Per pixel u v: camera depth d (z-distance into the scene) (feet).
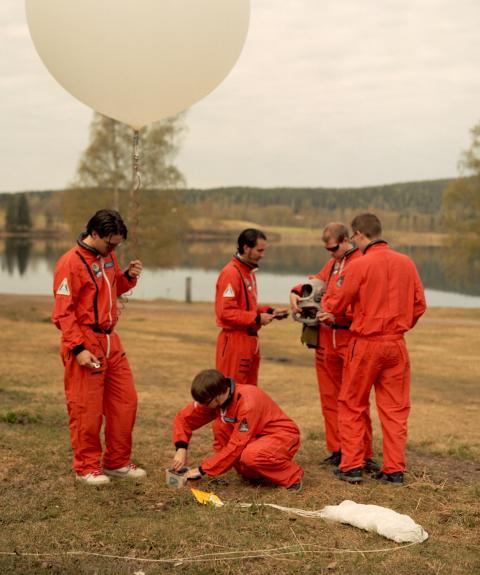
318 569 10.92
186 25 14.73
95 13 14.39
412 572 10.86
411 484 15.67
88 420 14.85
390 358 15.39
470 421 26.61
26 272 184.44
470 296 144.46
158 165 122.31
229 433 15.94
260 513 13.43
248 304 17.53
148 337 60.39
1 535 12.08
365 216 15.71
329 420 17.49
